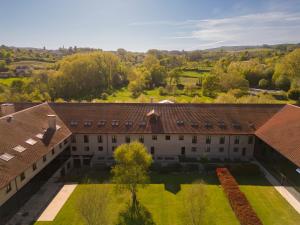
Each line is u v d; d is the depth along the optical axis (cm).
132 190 3522
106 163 4766
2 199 2972
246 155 4956
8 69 15438
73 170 4631
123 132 4741
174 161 4800
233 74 11000
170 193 3812
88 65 11419
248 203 3312
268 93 10125
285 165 4041
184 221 3183
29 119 4291
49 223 3134
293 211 3341
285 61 10606
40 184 3900
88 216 2805
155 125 4825
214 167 4547
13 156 3294
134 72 13938
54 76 10231
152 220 3216
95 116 5000
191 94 11038
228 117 4969
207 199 3506
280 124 4506
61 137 4372
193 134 4741
